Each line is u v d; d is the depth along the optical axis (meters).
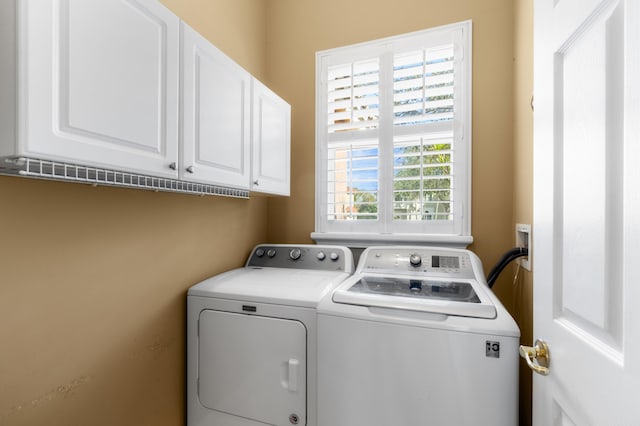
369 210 2.00
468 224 1.78
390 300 1.16
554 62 0.70
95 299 1.10
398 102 1.95
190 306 1.47
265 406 1.31
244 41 1.99
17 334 0.89
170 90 1.01
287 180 1.86
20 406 0.89
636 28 0.43
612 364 0.48
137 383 1.26
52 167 0.80
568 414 0.63
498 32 1.73
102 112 0.79
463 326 1.01
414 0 1.90
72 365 1.03
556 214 0.69
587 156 0.56
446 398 1.02
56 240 0.98
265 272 1.73
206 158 1.18
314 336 1.24
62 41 0.70
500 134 1.72
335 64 2.09
